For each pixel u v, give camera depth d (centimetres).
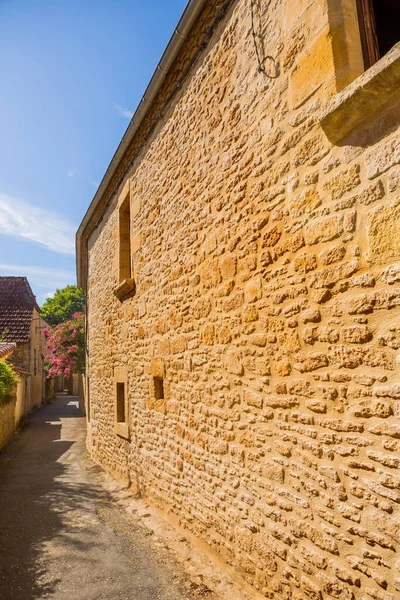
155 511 462
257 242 297
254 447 294
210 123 372
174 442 427
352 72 232
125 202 647
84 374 1502
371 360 206
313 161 247
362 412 209
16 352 1655
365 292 210
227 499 324
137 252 569
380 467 198
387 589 191
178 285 429
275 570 266
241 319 314
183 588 302
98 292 823
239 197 321
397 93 196
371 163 209
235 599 283
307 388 246
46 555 360
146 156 543
